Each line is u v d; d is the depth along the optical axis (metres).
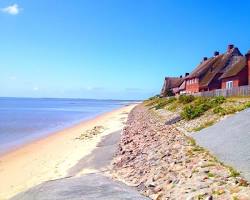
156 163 12.80
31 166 17.48
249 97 26.66
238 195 7.83
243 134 14.16
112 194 9.95
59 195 10.20
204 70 58.38
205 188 8.73
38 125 44.94
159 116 33.59
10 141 29.05
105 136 26.62
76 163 16.33
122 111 75.94
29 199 10.48
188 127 20.50
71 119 57.66
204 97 34.19
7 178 15.45
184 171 10.60
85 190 10.55
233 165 10.34
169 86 97.38
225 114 20.00
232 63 54.09
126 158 15.30
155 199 9.28
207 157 11.68
